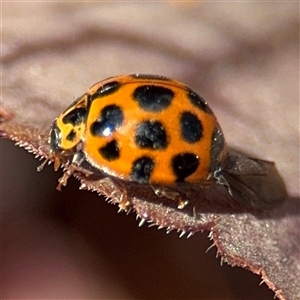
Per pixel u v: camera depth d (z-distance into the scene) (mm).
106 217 48
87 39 48
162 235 47
